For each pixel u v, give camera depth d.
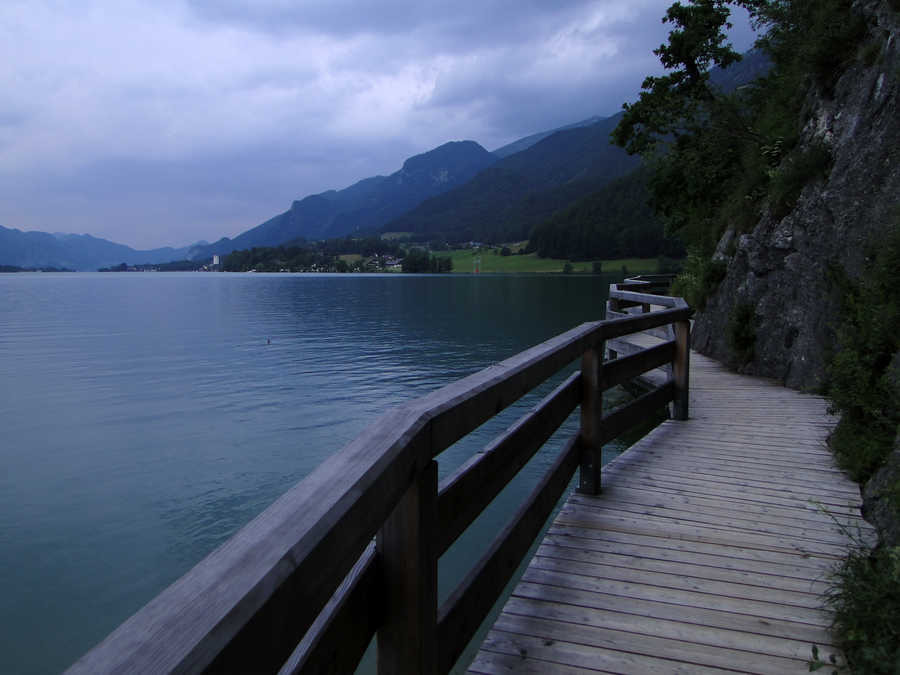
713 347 11.80
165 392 21.81
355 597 1.17
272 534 0.74
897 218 5.69
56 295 106.75
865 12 9.02
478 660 2.22
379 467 1.04
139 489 11.43
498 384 1.86
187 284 162.12
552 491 3.07
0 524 9.73
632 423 4.91
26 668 6.05
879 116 7.77
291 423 16.61
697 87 19.56
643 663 2.21
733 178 16.69
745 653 2.28
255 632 0.60
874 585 2.35
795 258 8.89
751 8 17.61
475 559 6.94
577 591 2.74
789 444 5.38
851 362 4.71
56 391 22.47
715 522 3.57
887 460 3.82
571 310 53.38
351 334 40.78
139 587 7.65
